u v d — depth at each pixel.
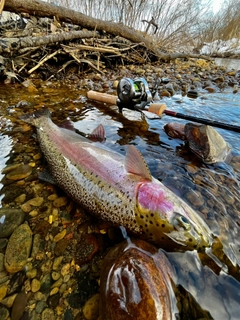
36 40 0.69
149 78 0.84
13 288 0.19
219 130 0.44
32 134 0.41
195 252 0.20
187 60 1.45
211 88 0.75
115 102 0.47
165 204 0.22
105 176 0.26
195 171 0.31
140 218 0.22
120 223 0.24
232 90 0.77
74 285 0.19
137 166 0.25
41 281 0.19
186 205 0.23
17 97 0.58
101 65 0.90
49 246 0.22
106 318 0.15
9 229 0.23
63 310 0.18
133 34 1.07
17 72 0.70
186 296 0.17
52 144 0.34
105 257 0.19
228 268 0.19
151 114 0.41
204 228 0.21
